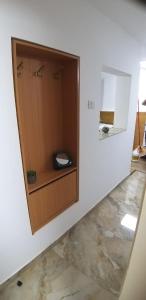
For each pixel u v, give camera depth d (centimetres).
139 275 72
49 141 195
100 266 174
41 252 185
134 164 429
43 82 175
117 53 238
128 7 183
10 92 125
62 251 191
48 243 192
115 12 194
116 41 230
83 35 176
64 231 211
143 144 478
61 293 151
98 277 164
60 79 190
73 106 191
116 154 299
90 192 246
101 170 262
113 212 255
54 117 194
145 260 70
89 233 216
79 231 219
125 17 206
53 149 202
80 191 224
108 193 299
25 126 166
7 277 158
